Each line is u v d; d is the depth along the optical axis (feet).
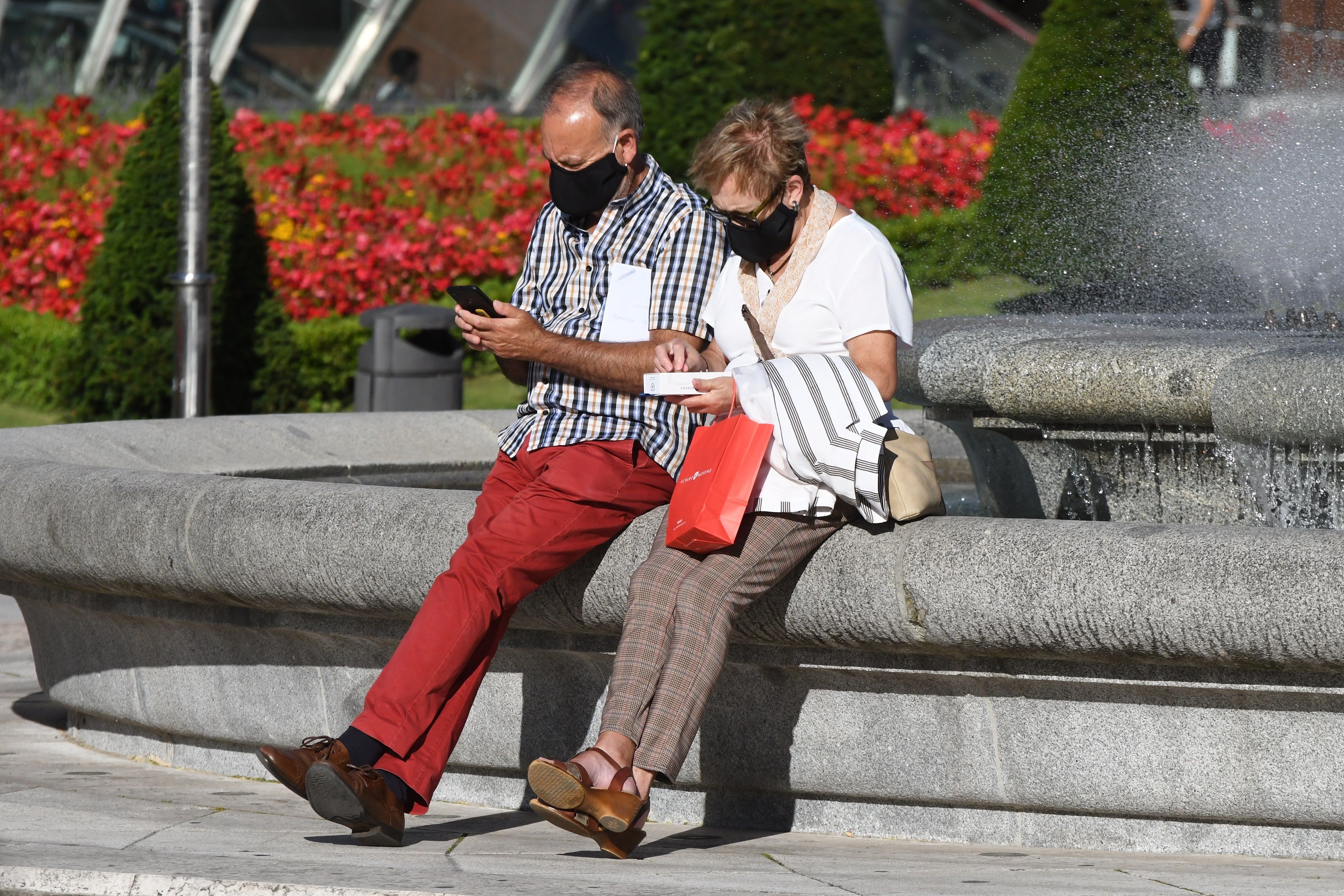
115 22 324.80
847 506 42.80
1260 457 51.75
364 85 345.72
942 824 44.19
